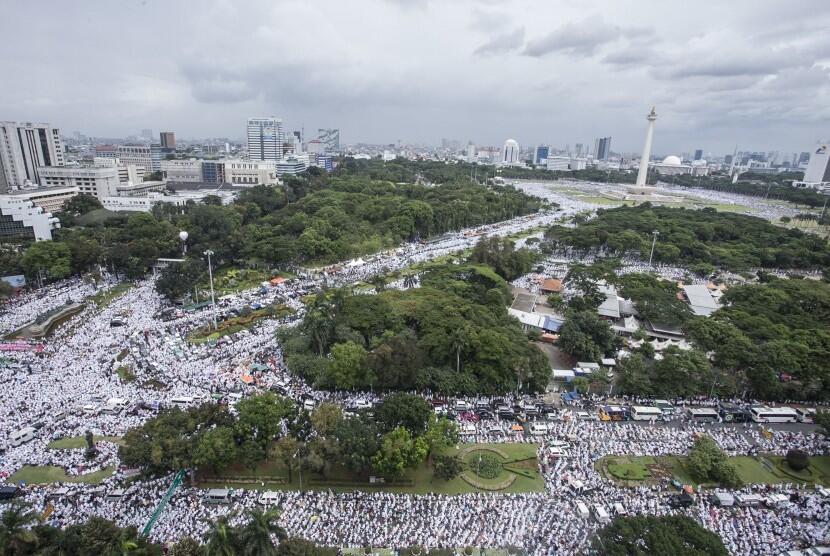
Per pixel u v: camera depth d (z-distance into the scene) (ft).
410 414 296.10
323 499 265.54
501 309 499.10
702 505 273.13
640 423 349.20
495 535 246.47
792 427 351.67
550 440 324.19
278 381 374.02
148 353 410.72
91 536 205.46
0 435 297.94
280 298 558.15
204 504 257.96
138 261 619.26
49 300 540.52
